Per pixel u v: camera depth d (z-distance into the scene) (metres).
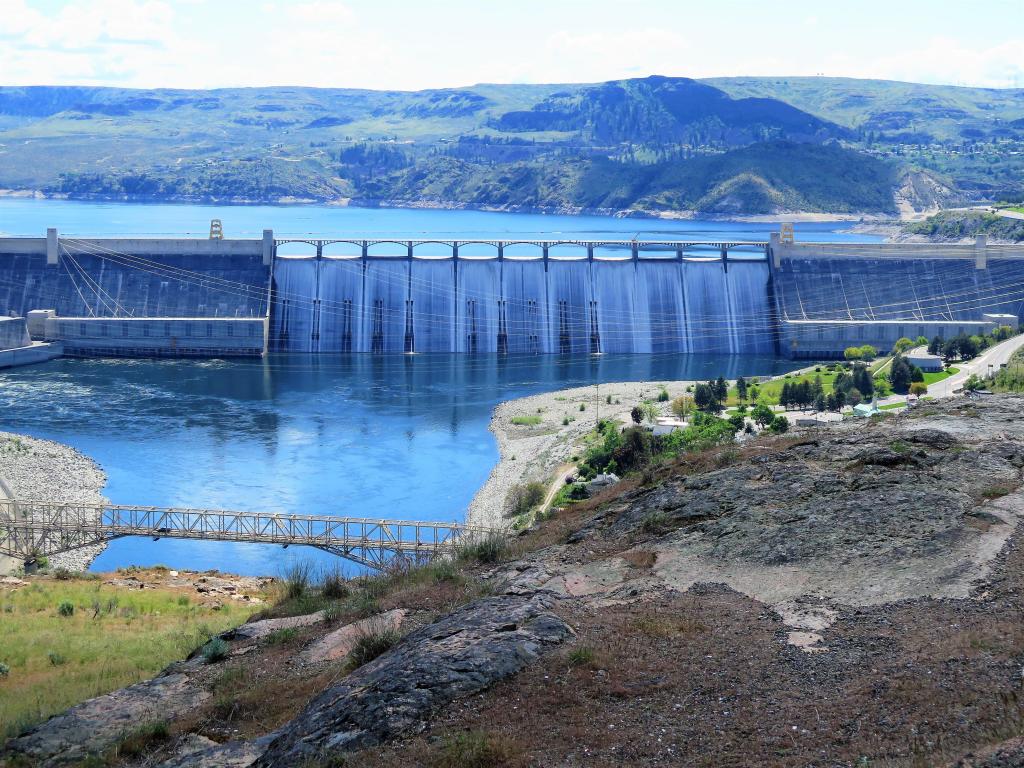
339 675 37.59
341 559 110.75
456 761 28.66
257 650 43.09
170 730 36.34
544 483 128.25
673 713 30.22
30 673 54.59
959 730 27.38
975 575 37.34
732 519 45.50
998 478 46.91
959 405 61.84
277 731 33.97
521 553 51.03
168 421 172.50
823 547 41.50
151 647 58.88
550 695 31.62
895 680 30.52
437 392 198.38
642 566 42.81
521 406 184.50
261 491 136.62
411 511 128.75
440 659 33.50
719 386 174.00
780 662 32.75
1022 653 30.72
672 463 60.22
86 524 108.38
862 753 27.05
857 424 60.06
